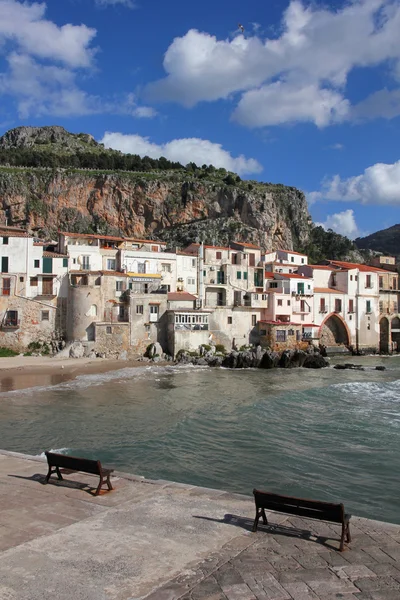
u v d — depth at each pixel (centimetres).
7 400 4634
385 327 11338
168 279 8956
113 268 8538
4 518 1422
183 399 4866
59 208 18000
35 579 1073
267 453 3083
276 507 1342
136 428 3647
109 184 18525
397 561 1184
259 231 18512
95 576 1089
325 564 1163
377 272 11212
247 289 9725
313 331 9925
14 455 2172
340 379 6681
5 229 8925
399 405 4734
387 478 2662
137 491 1675
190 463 2850
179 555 1199
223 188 19500
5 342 7638
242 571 1122
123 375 6444
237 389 5572
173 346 8062
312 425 3853
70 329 7806
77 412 4166
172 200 19100
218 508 1530
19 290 7712
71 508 1504
